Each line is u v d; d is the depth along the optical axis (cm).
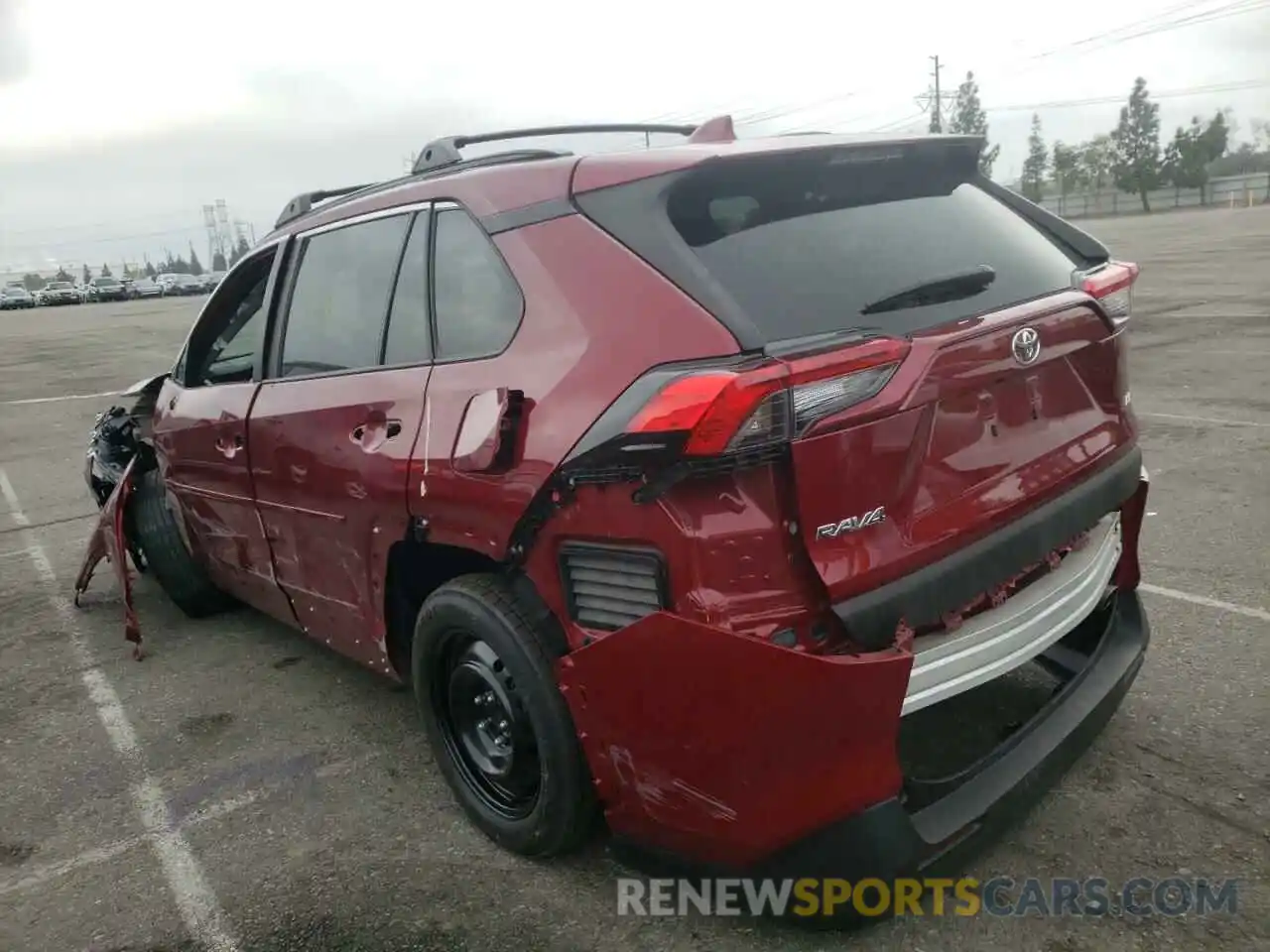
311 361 353
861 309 238
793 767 215
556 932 261
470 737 302
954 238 275
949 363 230
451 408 276
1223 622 407
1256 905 250
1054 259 295
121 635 512
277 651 475
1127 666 297
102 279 7862
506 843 292
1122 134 8462
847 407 214
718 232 244
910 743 313
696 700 220
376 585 323
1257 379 901
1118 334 295
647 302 233
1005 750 254
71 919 285
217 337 429
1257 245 2641
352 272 337
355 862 300
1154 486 598
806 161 258
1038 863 272
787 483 211
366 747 372
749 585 214
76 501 828
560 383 242
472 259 284
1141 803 293
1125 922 248
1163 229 4128
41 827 335
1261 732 325
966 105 9175
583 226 252
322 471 331
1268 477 597
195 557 482
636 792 241
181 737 392
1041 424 267
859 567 218
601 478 227
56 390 1655
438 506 277
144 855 314
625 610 233
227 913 282
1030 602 260
